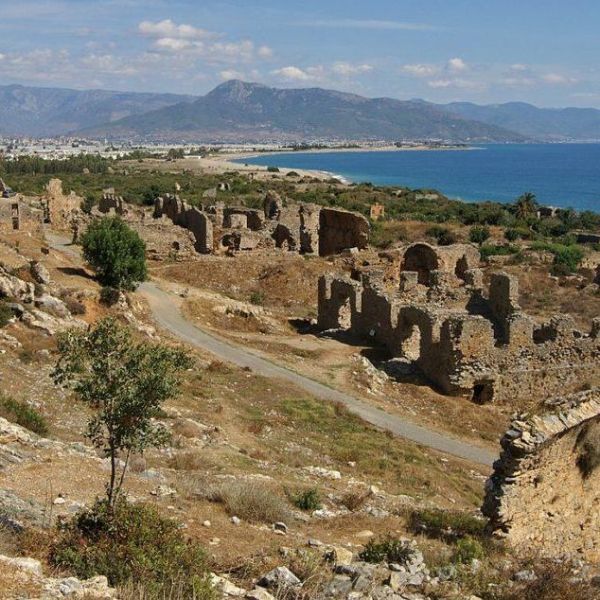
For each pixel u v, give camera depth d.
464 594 13.99
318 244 88.06
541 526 19.30
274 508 19.48
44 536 14.36
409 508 22.94
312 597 12.85
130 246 55.00
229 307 58.72
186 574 13.13
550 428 18.58
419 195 189.00
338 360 46.53
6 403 24.75
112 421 15.20
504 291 49.03
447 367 42.94
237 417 33.53
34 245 61.03
